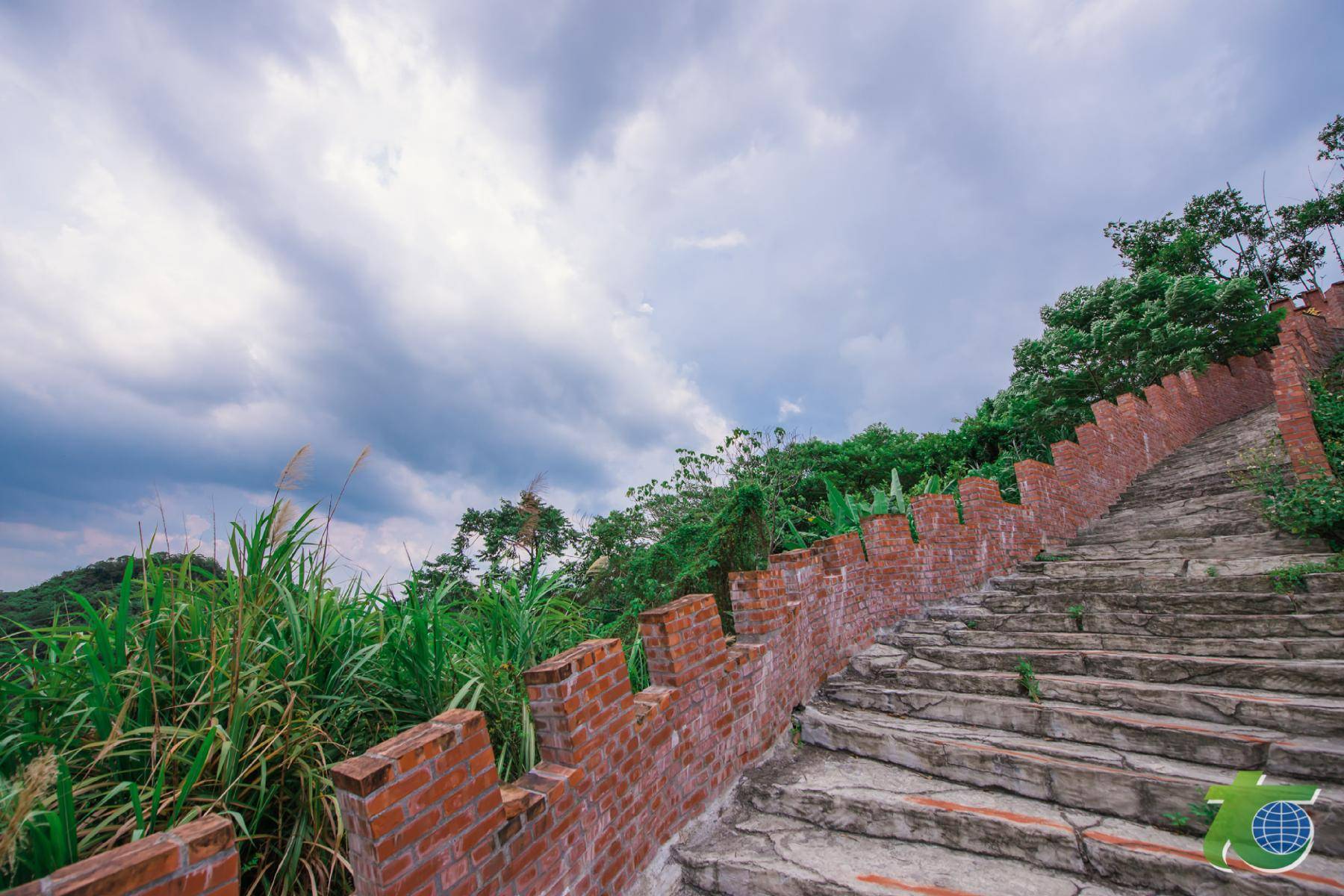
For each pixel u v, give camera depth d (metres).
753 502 7.68
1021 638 5.77
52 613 3.17
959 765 4.00
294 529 3.29
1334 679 3.98
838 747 4.63
